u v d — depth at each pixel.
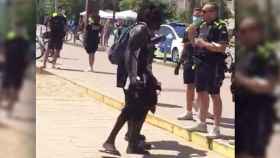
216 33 5.80
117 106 8.80
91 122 7.43
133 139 5.53
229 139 5.88
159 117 7.31
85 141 6.12
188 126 6.63
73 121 7.46
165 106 8.59
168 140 6.40
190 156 5.54
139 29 5.10
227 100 9.38
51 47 14.59
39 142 5.91
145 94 5.30
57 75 12.95
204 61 6.00
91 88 10.45
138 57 5.17
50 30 14.52
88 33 14.45
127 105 5.38
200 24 6.25
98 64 17.36
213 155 5.61
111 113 8.35
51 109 8.38
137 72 5.19
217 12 5.82
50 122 7.24
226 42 5.81
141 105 5.33
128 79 5.20
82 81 11.91
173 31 21.52
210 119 7.25
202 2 6.71
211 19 5.83
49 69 14.53
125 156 5.46
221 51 5.84
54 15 14.56
